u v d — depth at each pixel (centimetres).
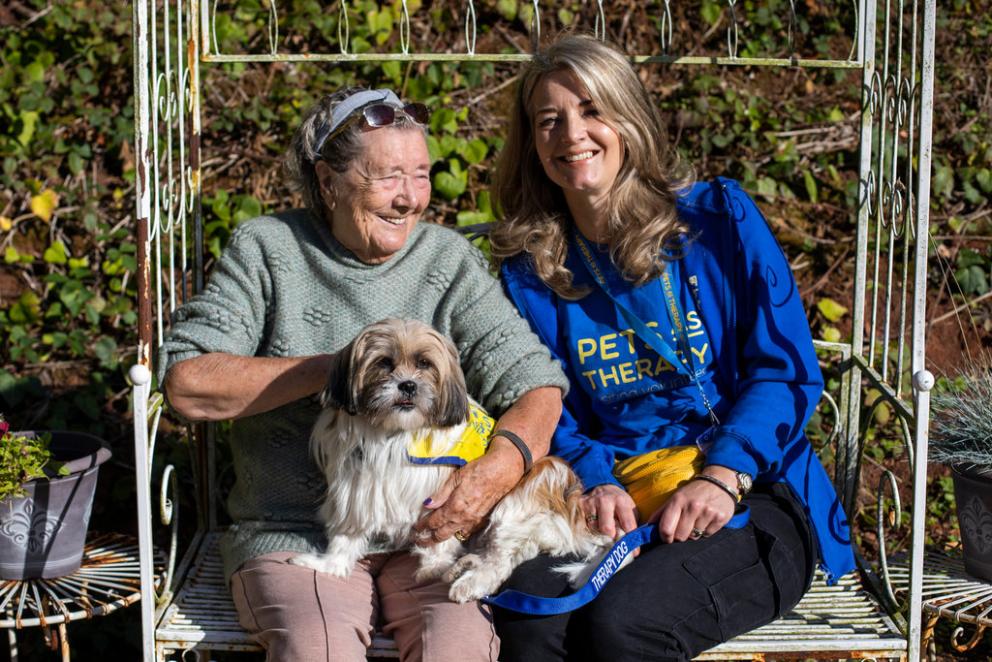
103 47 575
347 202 329
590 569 309
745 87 598
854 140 577
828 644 319
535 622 302
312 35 599
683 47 609
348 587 318
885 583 346
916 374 313
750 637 320
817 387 346
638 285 349
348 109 328
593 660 298
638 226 345
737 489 322
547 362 349
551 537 319
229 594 349
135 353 512
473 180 555
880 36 612
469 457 320
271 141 564
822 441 493
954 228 553
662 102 581
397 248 339
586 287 357
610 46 350
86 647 428
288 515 337
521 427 330
